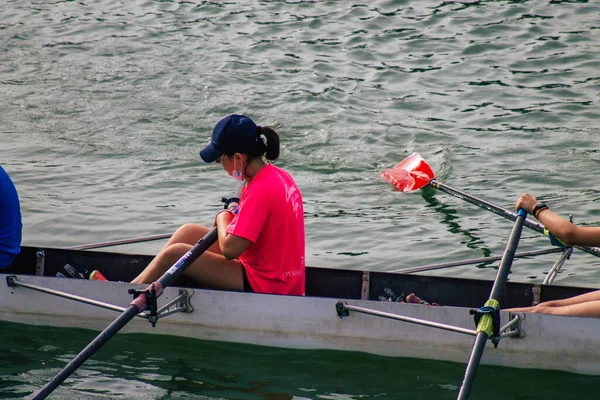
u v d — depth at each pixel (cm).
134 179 3672
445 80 4791
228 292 2261
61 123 4334
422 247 3062
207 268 2248
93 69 5034
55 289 2336
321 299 2234
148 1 6188
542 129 4147
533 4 5800
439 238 3139
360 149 4044
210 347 2327
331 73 4916
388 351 2250
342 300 2230
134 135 4200
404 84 4756
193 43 5400
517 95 4553
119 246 3042
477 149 3972
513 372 2209
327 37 5434
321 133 4206
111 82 4859
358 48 5250
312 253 3005
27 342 2344
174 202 3431
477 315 1920
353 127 4275
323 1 6056
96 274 2423
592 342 2134
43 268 2552
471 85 4712
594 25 5406
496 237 3156
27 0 6241
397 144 4078
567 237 2095
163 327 2345
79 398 2031
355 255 2995
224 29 5619
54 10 6038
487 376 2211
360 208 3431
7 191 2377
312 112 4441
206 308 2286
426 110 4438
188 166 3838
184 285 2377
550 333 2155
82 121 4366
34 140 4109
